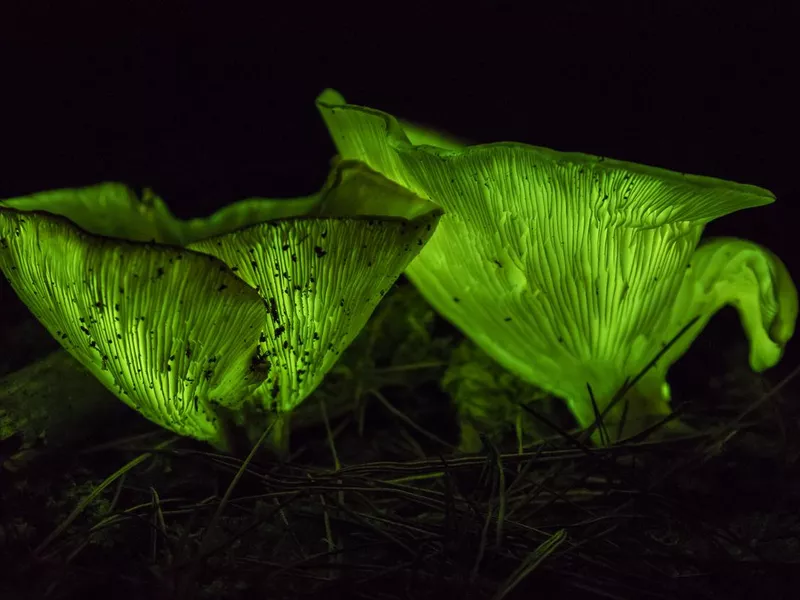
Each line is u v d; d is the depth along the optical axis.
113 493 0.40
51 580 0.35
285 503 0.36
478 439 0.44
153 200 0.42
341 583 0.34
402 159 0.38
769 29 0.54
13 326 0.48
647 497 0.37
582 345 0.41
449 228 0.41
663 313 0.42
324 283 0.37
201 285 0.35
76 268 0.35
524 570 0.35
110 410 0.44
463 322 0.44
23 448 0.42
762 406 0.43
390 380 0.46
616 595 0.35
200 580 0.34
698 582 0.35
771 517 0.38
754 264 0.42
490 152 0.36
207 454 0.39
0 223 0.37
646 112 0.54
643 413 0.42
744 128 0.53
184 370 0.37
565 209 0.38
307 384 0.40
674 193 0.36
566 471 0.40
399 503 0.40
